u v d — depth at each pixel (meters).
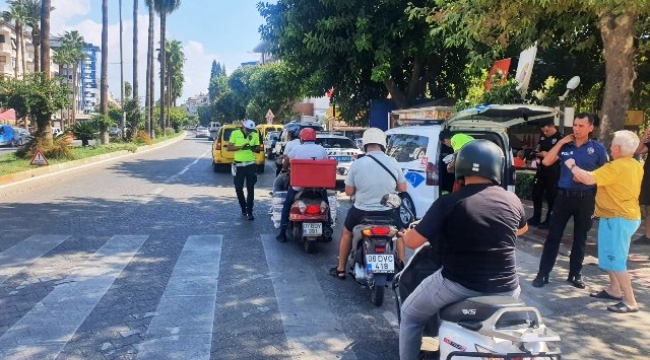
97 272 6.54
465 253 3.16
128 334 4.75
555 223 6.29
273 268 6.92
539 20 9.79
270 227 9.50
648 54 11.66
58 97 20.72
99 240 8.20
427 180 8.51
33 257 7.14
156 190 14.15
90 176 17.33
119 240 8.23
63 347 4.46
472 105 13.11
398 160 9.62
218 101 78.44
